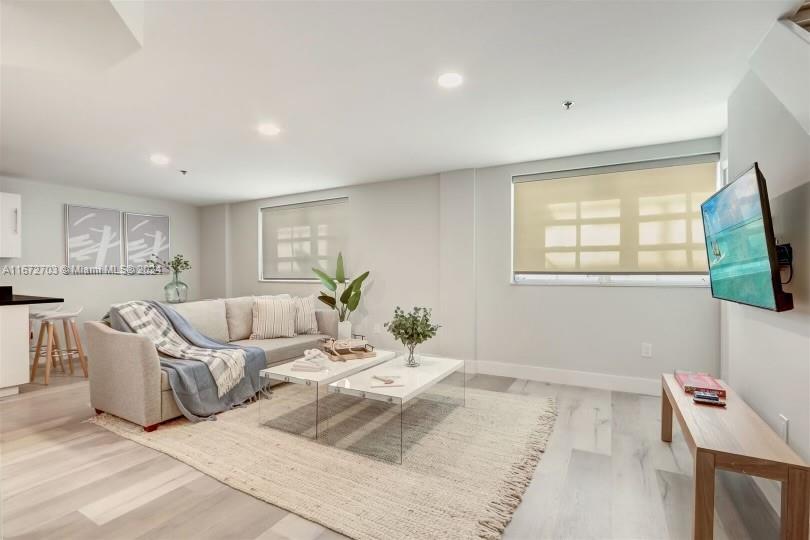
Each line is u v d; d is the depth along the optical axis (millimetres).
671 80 2340
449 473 2148
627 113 2812
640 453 2400
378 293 4914
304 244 5559
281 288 5719
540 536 1673
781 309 1656
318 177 4664
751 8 1695
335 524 1723
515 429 2729
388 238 4844
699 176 3375
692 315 3371
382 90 2455
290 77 2281
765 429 1696
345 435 2648
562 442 2559
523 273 4082
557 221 3922
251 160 3953
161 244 6012
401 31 1851
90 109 2697
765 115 2043
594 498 1942
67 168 4223
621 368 3621
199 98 2541
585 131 3160
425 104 2662
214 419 2922
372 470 2182
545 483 2078
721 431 1675
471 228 4262
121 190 5332
